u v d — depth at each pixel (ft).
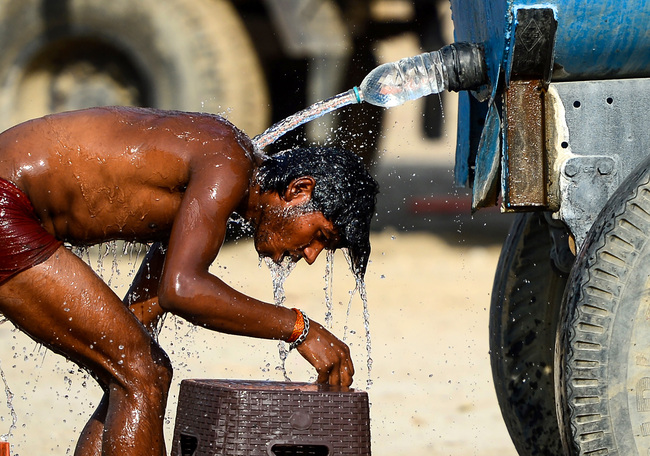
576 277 35.40
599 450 34.65
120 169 38.88
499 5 38.88
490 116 40.32
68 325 37.60
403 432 58.29
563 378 35.19
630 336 34.63
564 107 39.45
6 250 37.09
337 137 114.32
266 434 36.40
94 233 39.99
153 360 38.40
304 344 39.17
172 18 108.88
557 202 39.65
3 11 108.78
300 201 40.27
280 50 111.04
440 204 171.53
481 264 124.98
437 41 119.14
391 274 117.50
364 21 111.96
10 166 38.37
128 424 37.52
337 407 36.81
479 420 61.41
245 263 118.01
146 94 110.73
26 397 65.41
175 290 36.40
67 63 111.24
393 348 82.43
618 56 38.73
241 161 38.78
